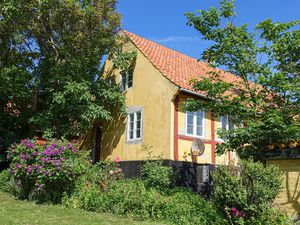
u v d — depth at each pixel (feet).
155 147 48.83
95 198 34.81
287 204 30.50
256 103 34.68
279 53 34.19
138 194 33.50
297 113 32.71
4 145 56.24
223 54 36.32
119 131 57.00
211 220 29.01
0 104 59.47
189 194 37.47
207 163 50.06
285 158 31.40
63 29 54.54
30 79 55.77
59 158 38.19
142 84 53.78
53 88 53.93
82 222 28.40
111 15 54.34
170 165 45.65
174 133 47.21
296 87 31.58
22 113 58.29
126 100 56.90
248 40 35.32
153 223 29.48
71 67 53.31
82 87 49.93
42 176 36.50
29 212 31.60
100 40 54.39
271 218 24.72
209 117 52.42
